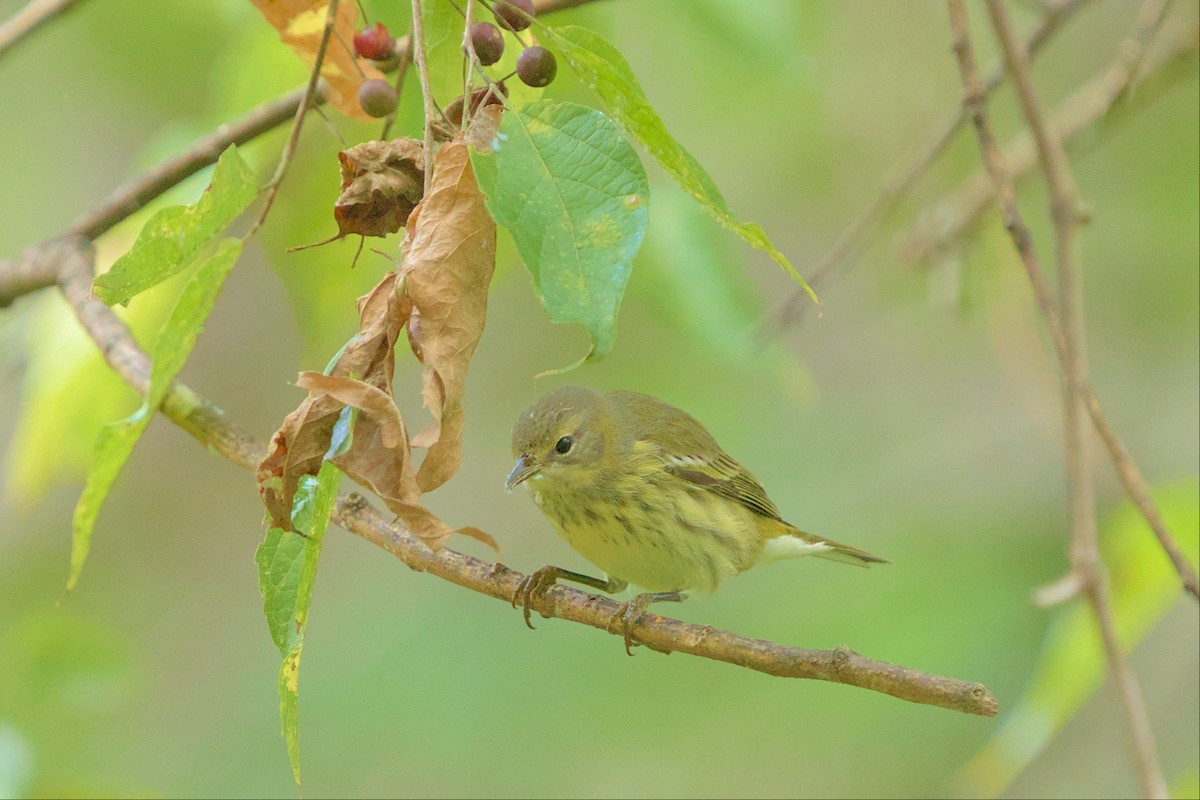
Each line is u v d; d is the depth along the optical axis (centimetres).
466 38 415
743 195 1420
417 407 1410
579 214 396
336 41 575
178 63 1250
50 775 921
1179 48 1027
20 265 805
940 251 1053
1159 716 1359
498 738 1316
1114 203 1388
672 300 933
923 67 1300
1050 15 956
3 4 1313
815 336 1571
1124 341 1448
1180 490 870
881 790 1309
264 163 889
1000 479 1459
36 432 983
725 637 555
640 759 1313
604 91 443
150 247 423
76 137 1445
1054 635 829
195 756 1390
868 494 1455
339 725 1334
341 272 929
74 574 391
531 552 1535
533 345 1527
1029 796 1338
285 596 465
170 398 716
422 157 456
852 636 1272
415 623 1398
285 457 432
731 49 927
